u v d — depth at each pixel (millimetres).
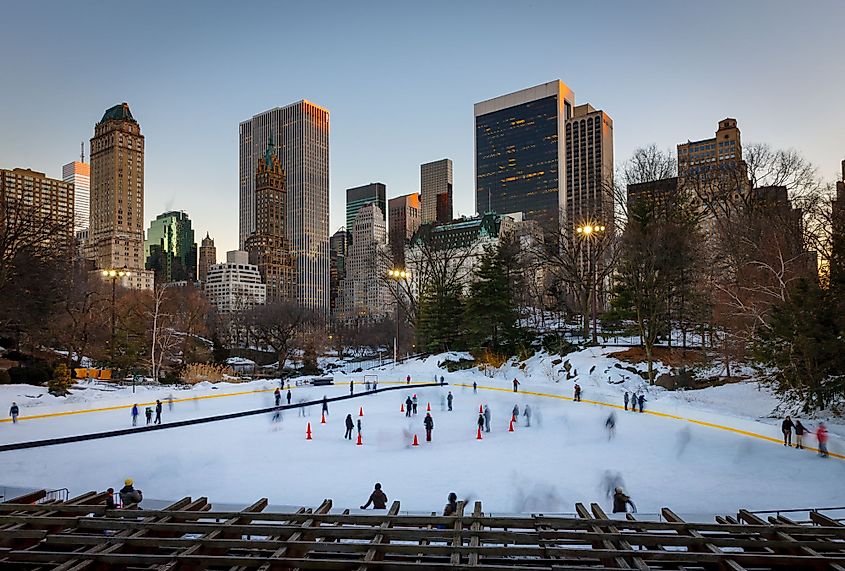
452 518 10102
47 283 51844
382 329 104375
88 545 9273
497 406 40469
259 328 95500
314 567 8492
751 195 51188
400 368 70062
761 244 42375
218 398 46312
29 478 20359
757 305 36969
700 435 27844
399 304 81375
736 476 19641
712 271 50125
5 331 54156
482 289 68250
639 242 49250
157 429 31047
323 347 108062
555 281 79312
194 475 20578
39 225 53156
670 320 53500
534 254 73812
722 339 45844
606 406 39344
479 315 67562
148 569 8758
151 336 65688
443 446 25672
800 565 8422
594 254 64062
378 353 103000
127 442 27281
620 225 57000
